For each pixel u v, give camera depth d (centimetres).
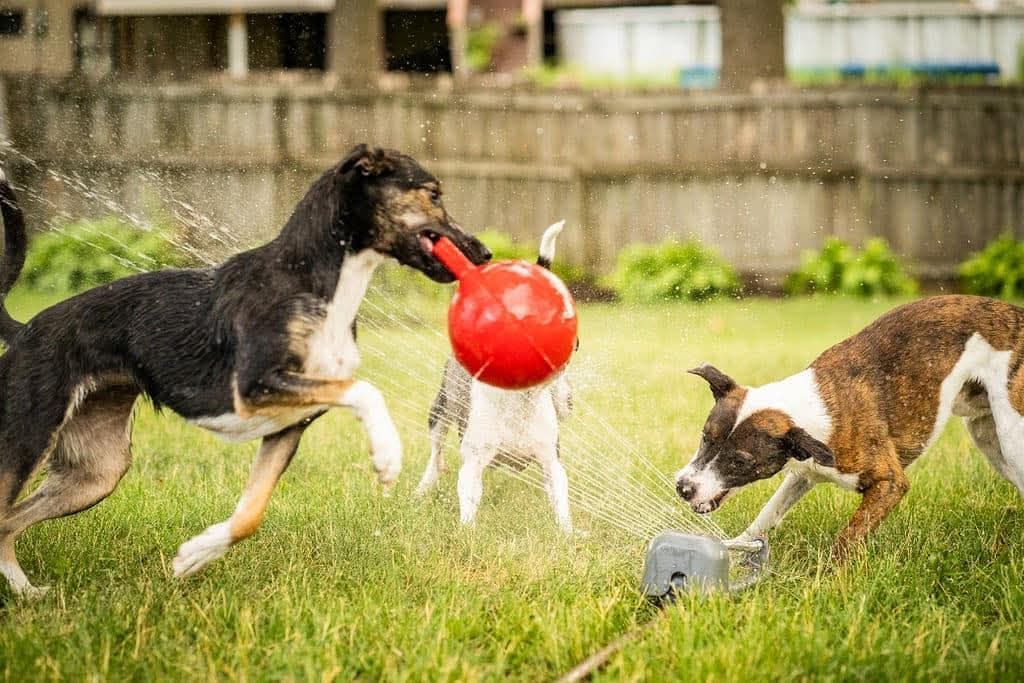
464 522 590
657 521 627
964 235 1744
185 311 484
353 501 645
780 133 1730
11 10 2080
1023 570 538
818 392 543
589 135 1727
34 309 1302
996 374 559
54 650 438
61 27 2102
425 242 479
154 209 1642
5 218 522
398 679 411
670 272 1582
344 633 451
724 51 1820
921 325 561
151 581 510
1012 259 1639
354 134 1702
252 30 2338
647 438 786
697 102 1719
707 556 490
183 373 482
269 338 464
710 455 539
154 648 436
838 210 1739
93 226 1524
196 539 486
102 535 580
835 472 549
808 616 469
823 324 1387
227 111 1686
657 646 442
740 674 411
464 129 1714
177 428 842
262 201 1697
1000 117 1727
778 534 608
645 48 2798
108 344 491
